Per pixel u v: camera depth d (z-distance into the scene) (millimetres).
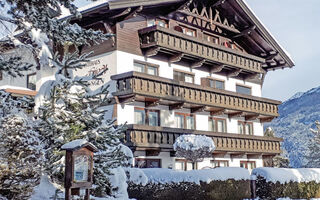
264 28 30062
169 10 25844
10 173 10672
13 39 12453
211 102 25859
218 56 27250
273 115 30641
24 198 10781
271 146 30469
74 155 9938
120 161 13125
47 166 11344
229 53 28156
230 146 26906
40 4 11555
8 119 11211
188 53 25188
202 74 27906
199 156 21281
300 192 19312
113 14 22625
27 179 11055
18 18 11680
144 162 23172
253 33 30562
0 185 10508
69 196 9773
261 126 32000
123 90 21828
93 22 23734
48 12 11688
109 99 13047
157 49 23750
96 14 22922
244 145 28094
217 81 29016
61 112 12070
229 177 16688
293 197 18891
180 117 25953
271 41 30828
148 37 24062
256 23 29625
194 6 27422
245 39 31562
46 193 11195
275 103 30984
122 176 13547
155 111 24547
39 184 11367
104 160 12625
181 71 26469
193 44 25641
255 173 18344
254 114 29688
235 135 27234
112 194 13109
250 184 18031
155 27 23453
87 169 10344
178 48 24594
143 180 16031
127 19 23469
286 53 31906
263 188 17938
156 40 23531
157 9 25609
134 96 21812
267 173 18000
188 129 24406
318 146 47156
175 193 15953
